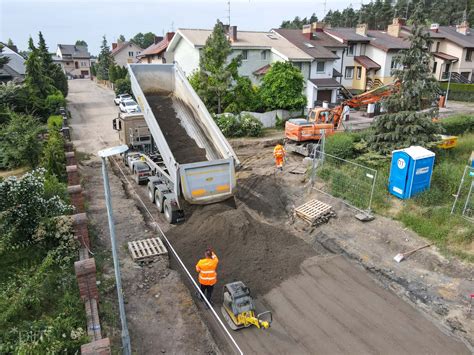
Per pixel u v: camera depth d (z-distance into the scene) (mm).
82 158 21922
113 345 7539
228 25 34875
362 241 12070
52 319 7449
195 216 13031
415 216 12461
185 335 8227
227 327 8812
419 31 15734
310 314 9227
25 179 10344
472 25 72875
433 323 8914
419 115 16062
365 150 17672
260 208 15406
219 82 26188
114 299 9109
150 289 9711
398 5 90812
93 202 15094
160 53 46219
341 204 13945
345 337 8477
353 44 40875
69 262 9648
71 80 82562
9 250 9531
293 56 32281
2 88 28219
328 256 11781
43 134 21328
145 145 19297
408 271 10562
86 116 36156
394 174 13984
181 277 10625
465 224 11633
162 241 12391
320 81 34000
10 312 7418
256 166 19844
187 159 13766
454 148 18531
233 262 11148
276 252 11805
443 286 9867
